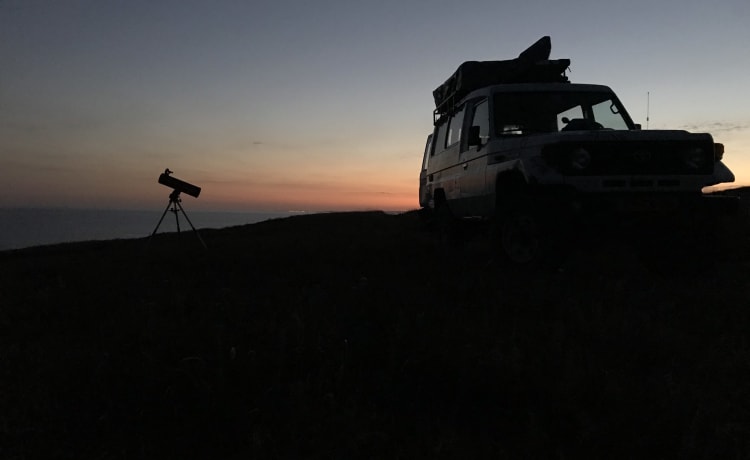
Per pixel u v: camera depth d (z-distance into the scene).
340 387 3.47
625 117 8.39
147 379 3.49
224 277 7.59
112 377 3.60
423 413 3.26
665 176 6.51
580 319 4.61
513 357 3.61
